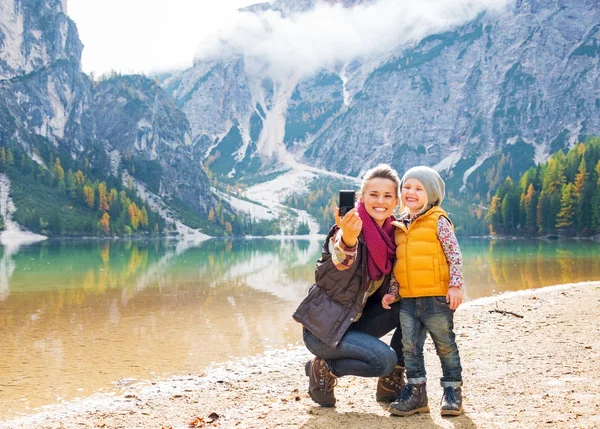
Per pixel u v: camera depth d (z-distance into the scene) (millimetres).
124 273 42281
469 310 16391
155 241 193250
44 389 9266
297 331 15711
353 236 5359
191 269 47750
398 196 5836
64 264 54906
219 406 7121
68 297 25734
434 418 5734
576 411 5715
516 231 160625
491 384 7207
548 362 8438
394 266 5871
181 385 9266
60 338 14703
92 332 15688
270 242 199250
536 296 19281
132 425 6383
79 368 10961
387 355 5656
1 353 12617
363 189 5836
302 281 35188
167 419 6578
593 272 37406
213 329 16156
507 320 13719
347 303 5766
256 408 6746
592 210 123812
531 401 6215
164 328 16391
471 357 9266
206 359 11750
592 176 133125
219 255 81750
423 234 5727
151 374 10398
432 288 5703
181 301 23875
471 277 34344
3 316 19297
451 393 5816
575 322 12547
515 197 162875
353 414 6020
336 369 5977
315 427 5586
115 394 8898
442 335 5789
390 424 5570
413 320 5852
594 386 6773
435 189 5797
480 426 5379
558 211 138500
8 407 8133
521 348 9805
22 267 49750
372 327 6305
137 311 20562
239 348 13062
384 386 6488
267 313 19875
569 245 94562
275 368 10570
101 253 85250
